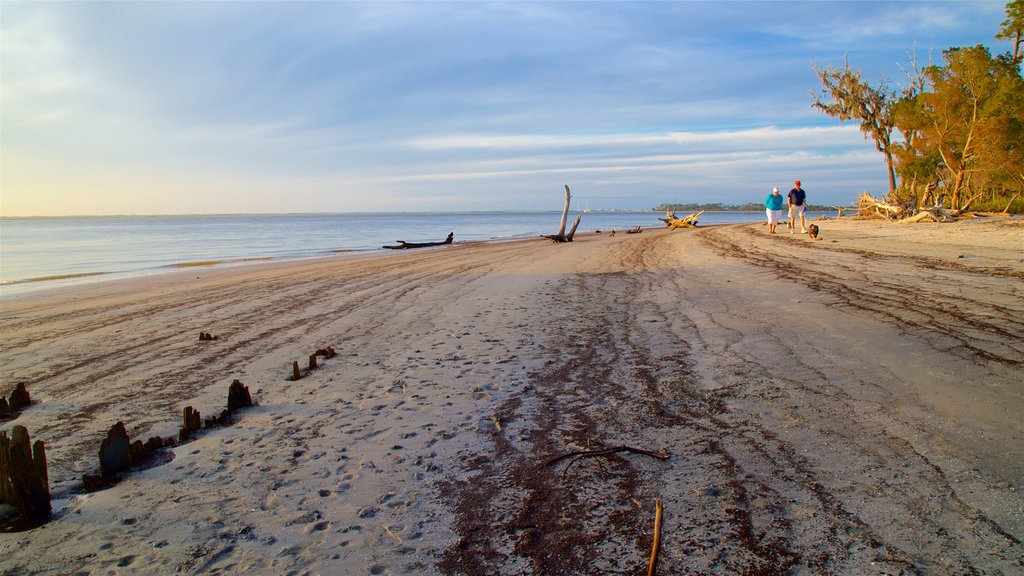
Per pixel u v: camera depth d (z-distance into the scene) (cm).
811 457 342
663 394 480
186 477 366
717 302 882
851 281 952
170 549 284
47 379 630
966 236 1527
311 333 813
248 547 283
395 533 290
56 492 354
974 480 300
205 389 564
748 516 284
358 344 727
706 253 1725
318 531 295
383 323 862
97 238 4925
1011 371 455
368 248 3328
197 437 436
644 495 314
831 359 534
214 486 351
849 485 306
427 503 319
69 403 538
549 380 539
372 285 1350
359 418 460
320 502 326
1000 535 253
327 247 3481
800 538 262
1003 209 2514
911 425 374
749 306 825
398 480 348
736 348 605
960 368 473
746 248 1750
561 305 955
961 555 242
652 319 800
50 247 3562
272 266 2081
